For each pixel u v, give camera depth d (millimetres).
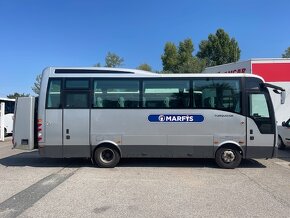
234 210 7230
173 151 12242
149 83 12320
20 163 13453
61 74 12398
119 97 12328
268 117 12086
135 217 6750
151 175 11000
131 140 12266
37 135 12672
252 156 12109
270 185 9586
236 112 12125
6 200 8023
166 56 64250
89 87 12352
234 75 12250
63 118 12305
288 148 18453
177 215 6879
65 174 11188
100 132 12273
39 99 12359
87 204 7680
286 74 22094
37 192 8766
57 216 6820
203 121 12172
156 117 12242
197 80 12266
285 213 7020
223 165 12195
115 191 8883
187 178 10531
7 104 27234
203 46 68500
